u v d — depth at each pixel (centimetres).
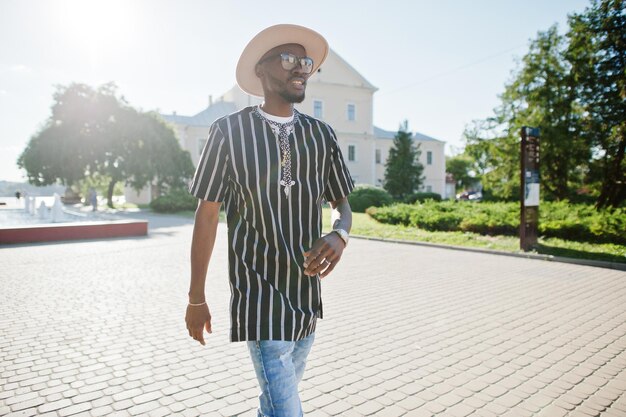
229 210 178
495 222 1298
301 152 177
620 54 1711
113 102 3231
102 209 3384
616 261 881
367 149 4100
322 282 734
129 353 407
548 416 293
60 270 838
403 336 459
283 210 172
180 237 1442
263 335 166
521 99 2073
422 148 4759
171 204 2878
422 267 883
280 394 167
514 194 2273
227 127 172
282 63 177
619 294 646
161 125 3400
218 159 170
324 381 348
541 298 622
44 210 2267
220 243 1245
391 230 1545
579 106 1895
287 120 182
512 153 2112
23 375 356
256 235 171
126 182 3397
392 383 344
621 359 395
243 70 194
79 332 467
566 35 1870
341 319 521
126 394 323
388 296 635
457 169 6100
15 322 502
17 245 1234
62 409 300
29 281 734
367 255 1057
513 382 346
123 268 861
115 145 3175
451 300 612
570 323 504
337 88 3969
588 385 342
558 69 1939
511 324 500
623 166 1794
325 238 175
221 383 343
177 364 381
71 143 3084
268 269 171
